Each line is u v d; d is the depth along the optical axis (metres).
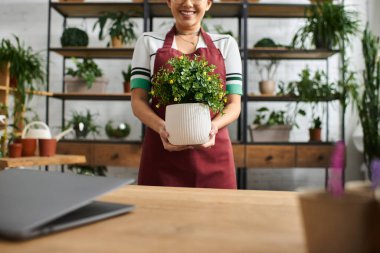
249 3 3.24
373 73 3.31
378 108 3.29
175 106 1.24
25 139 2.08
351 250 0.35
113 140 3.20
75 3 3.31
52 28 3.86
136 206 0.61
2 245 0.40
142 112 1.49
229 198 0.69
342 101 3.10
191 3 1.53
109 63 3.80
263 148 3.06
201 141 1.27
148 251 0.39
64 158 2.06
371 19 3.78
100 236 0.44
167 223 0.50
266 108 3.38
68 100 3.79
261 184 3.74
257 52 3.28
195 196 0.71
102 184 0.54
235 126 3.67
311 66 3.74
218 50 1.58
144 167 1.56
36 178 0.60
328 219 0.35
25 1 3.87
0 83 3.02
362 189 0.41
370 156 3.22
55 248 0.39
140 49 1.60
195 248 0.40
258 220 0.53
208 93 1.24
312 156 3.06
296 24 3.75
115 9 3.47
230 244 0.41
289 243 0.42
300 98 3.14
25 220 0.42
